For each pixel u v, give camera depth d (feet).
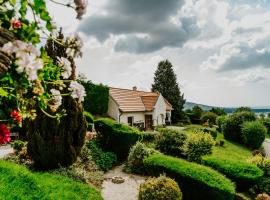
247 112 104.88
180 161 34.71
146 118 128.26
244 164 38.81
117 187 37.76
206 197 30.07
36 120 32.40
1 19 7.04
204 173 31.48
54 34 8.78
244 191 37.50
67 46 9.10
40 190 22.45
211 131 96.84
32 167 33.65
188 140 55.67
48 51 24.77
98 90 108.37
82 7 7.87
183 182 31.40
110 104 114.93
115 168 48.11
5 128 8.59
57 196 22.65
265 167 43.65
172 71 224.74
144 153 45.62
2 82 7.54
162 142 58.95
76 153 34.86
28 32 7.24
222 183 30.25
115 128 52.26
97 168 42.37
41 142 32.40
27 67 6.59
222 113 199.11
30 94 9.27
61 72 9.67
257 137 94.27
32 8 7.43
